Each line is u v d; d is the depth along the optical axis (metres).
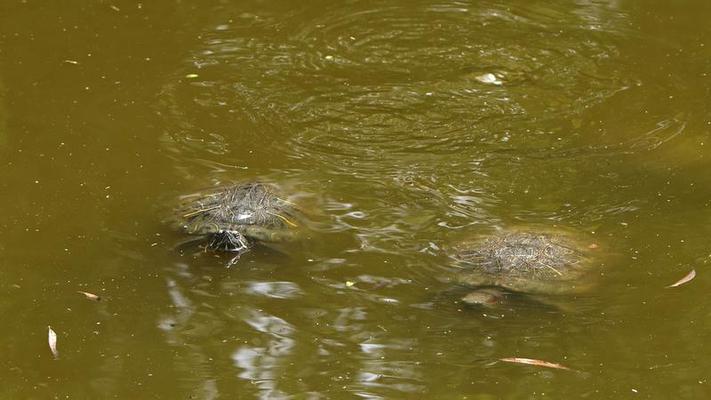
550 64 14.88
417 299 9.11
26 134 12.01
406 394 7.80
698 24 16.11
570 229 10.30
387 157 12.12
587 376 8.06
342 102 13.54
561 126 12.98
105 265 9.55
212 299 9.09
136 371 8.08
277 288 9.27
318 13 16.39
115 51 14.46
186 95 13.34
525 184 11.43
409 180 11.48
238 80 13.93
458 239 10.09
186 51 14.69
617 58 15.02
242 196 10.48
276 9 16.48
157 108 12.93
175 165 11.53
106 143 11.94
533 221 10.52
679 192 11.15
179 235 10.05
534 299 9.05
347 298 9.12
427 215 10.63
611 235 10.21
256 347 8.41
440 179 11.53
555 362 8.26
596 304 8.99
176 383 7.92
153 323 8.72
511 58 15.11
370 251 9.88
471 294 8.94
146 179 11.15
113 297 9.07
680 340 8.50
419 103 13.61
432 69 14.73
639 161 11.95
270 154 12.04
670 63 14.80
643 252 9.84
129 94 13.23
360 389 7.86
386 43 15.53
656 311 8.89
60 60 14.07
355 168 11.77
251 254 9.78
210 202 10.47
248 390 7.82
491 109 13.46
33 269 9.45
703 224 10.38
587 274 9.38
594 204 10.92
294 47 15.16
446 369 8.15
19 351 8.30
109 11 15.80
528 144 12.48
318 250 9.88
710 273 9.42
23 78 13.48
